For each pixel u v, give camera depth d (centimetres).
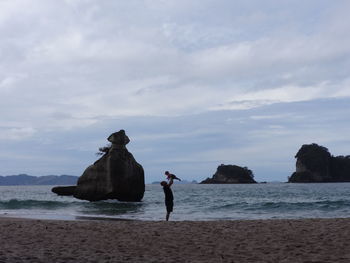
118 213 3078
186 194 7788
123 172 4809
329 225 1508
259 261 922
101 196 4822
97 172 4894
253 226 1548
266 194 7550
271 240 1216
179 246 1152
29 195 8200
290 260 922
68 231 1486
